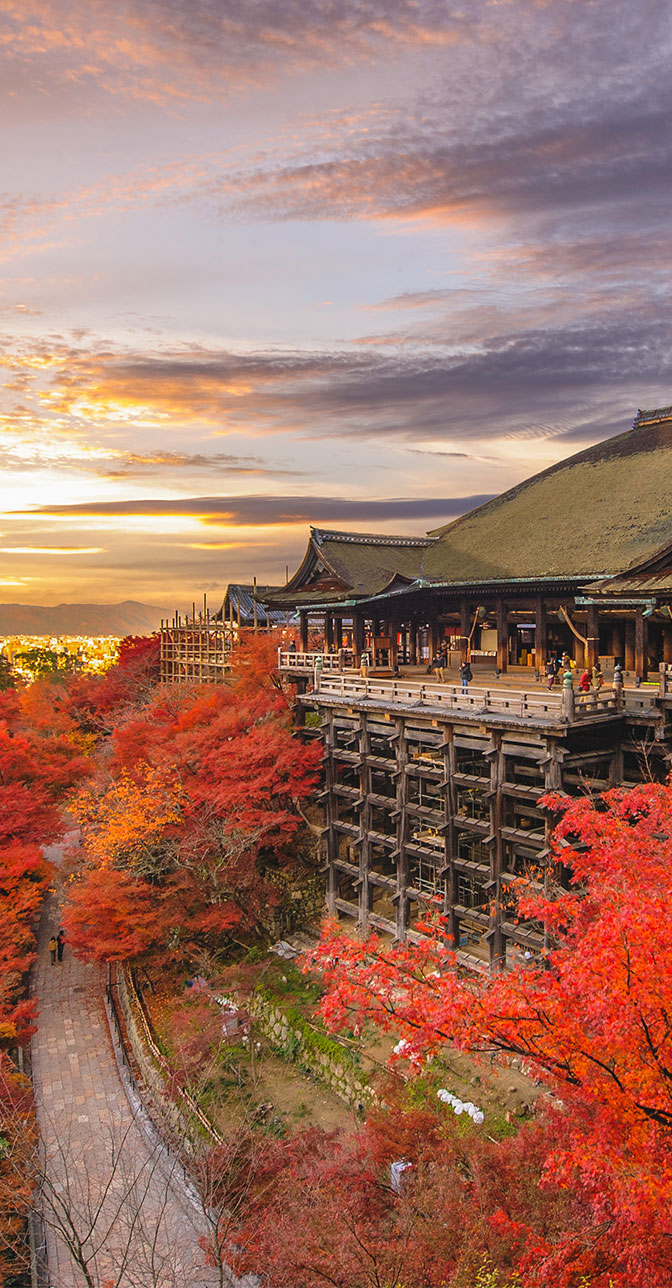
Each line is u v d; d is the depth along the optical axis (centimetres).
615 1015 977
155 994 3216
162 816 3238
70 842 4634
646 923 1027
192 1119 2373
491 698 2670
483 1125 1992
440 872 2836
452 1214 1416
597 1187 1086
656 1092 1023
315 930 3419
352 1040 2577
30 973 3484
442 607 4088
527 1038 1114
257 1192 1931
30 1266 1808
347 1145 1909
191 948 3338
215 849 3322
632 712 2519
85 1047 2898
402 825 3028
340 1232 1495
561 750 2420
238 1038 2845
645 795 1645
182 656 6122
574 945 1462
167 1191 1984
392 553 4300
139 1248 1919
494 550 4009
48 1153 2288
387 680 3350
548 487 4516
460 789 3375
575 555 3509
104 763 4741
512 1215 1361
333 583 4050
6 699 5794
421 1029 1164
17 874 3003
